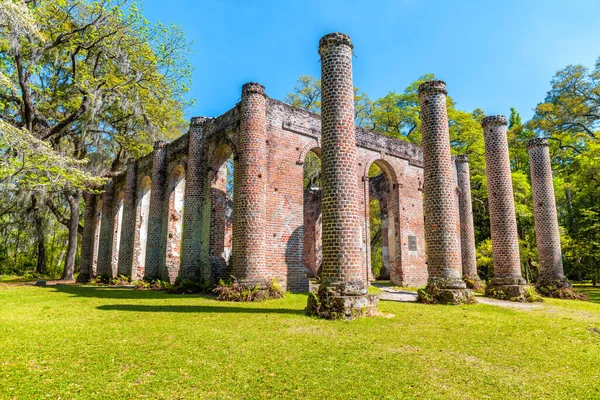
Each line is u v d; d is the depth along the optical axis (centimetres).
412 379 543
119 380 527
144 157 2589
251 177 1548
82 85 2275
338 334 799
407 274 2161
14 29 1664
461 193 2397
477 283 1961
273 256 1680
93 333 799
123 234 2544
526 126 4050
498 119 1719
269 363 604
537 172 1927
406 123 3547
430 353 673
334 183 1086
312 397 477
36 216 2988
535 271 2594
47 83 2538
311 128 1912
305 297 1477
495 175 1683
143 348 684
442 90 1489
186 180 1975
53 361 609
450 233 1377
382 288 2017
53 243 3731
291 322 911
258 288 1400
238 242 1512
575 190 3114
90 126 2606
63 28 2198
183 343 718
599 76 3453
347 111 1137
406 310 1116
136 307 1181
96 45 2306
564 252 2570
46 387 497
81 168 2488
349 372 567
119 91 2489
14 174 1661
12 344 709
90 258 2788
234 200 1614
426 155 1468
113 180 2917
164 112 2811
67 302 1330
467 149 3159
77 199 3012
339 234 1052
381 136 2206
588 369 603
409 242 2222
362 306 984
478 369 594
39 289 1944
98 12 2209
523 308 1256
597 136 2841
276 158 1755
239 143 1638
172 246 2316
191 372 559
